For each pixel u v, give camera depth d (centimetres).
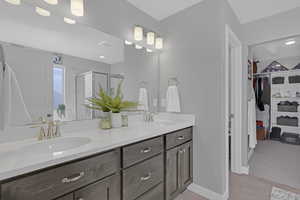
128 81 182
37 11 115
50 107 122
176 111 189
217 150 163
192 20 182
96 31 148
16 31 107
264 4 180
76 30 136
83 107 142
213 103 166
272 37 204
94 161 91
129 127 156
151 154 130
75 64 137
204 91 172
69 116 133
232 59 226
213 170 165
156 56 211
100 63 155
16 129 105
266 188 182
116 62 169
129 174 112
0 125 100
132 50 184
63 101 130
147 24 198
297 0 173
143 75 196
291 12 190
